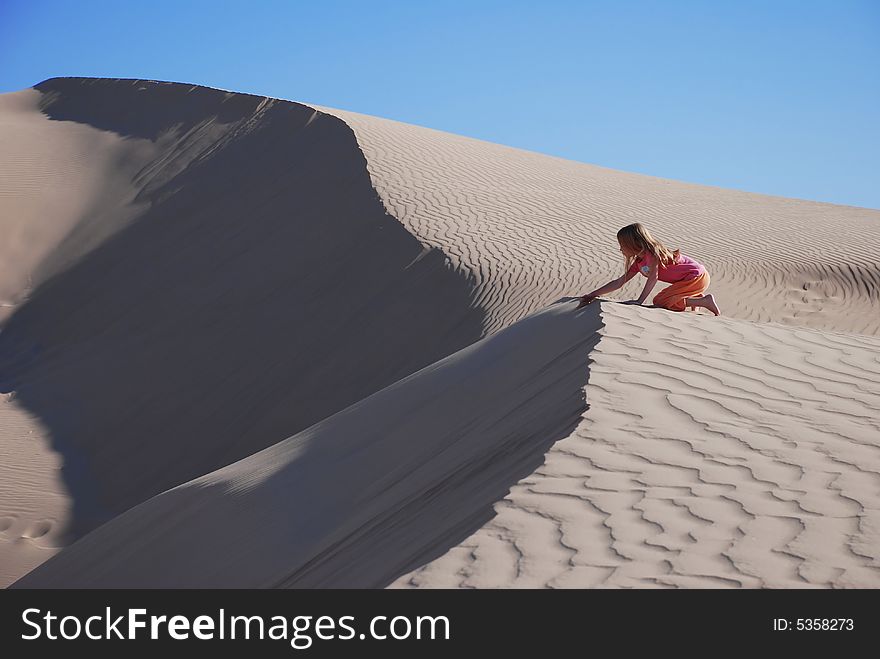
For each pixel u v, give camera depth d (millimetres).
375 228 20391
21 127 43781
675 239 19859
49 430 18359
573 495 3695
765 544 3223
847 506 3590
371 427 7082
